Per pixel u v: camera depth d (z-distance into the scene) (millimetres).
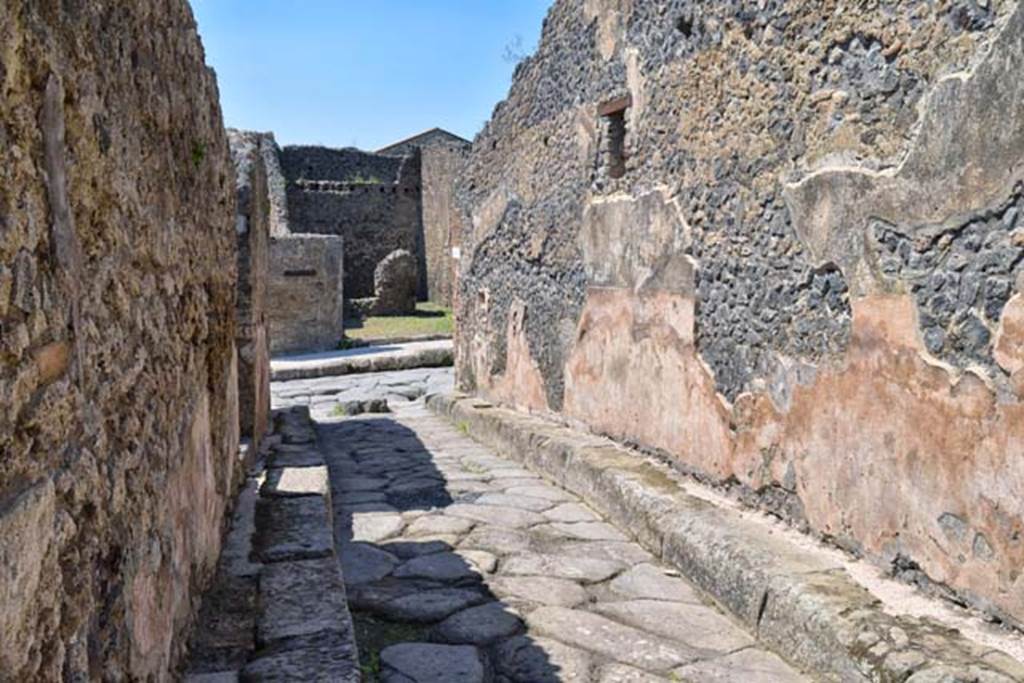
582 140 5660
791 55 3445
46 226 1229
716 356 4086
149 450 1925
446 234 19922
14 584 1008
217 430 3242
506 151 7172
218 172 3602
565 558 3855
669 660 2826
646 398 4859
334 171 22547
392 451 6484
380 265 18203
